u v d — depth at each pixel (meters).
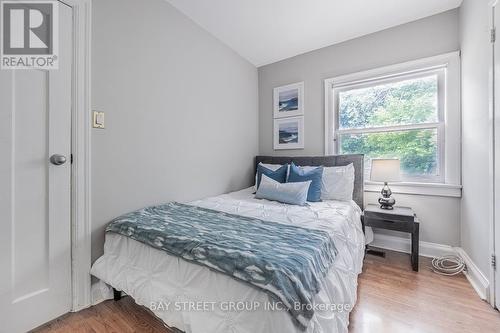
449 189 2.15
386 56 2.45
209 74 2.53
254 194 2.66
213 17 2.26
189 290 1.08
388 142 2.51
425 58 2.24
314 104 2.89
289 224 1.51
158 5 1.96
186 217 1.60
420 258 2.21
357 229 1.96
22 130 1.27
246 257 0.95
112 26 1.63
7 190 1.22
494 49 1.47
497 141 1.45
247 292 0.89
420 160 2.35
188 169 2.29
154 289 1.21
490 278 1.52
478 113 1.72
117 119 1.67
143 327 1.32
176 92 2.14
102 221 1.59
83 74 1.48
